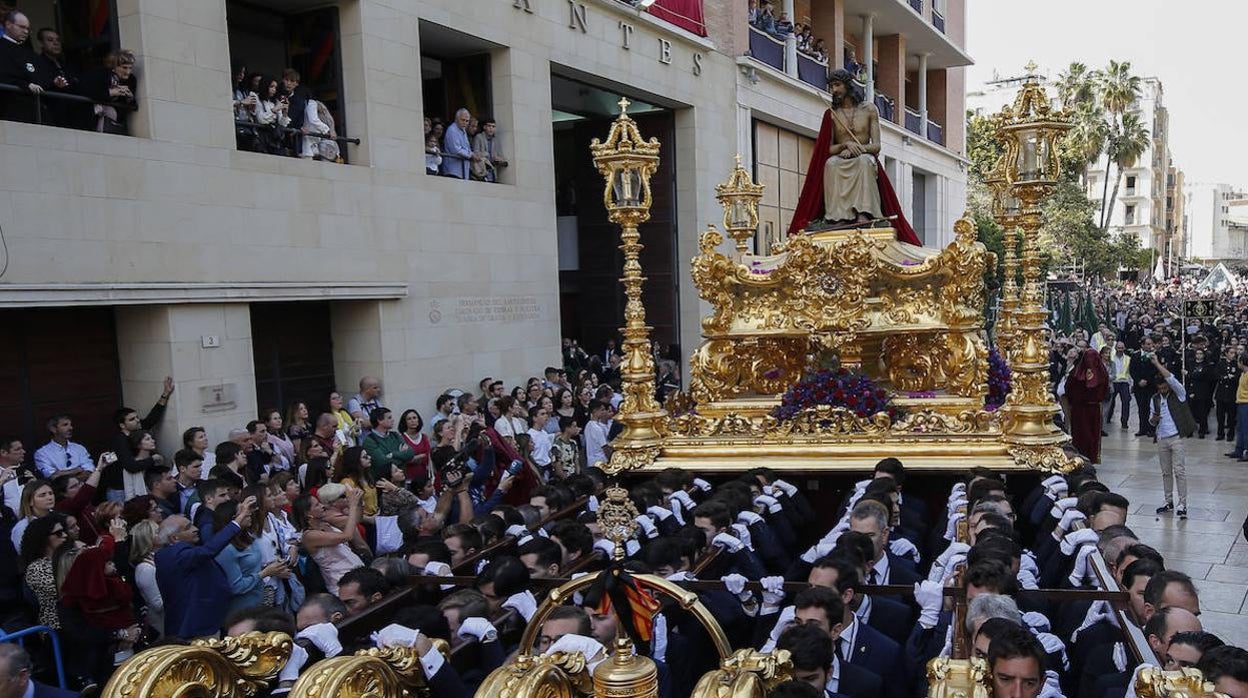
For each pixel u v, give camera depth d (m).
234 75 12.71
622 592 3.46
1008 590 5.13
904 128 32.78
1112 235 72.56
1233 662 3.67
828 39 28.62
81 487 8.09
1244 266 108.56
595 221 22.73
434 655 4.03
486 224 15.64
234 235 11.53
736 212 13.29
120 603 6.83
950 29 37.38
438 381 14.68
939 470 9.38
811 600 4.84
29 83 9.56
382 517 9.16
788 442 10.09
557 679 3.42
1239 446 16.17
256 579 6.99
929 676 3.73
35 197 9.46
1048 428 9.48
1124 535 6.09
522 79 16.45
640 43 19.56
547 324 17.06
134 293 10.27
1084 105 59.22
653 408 10.65
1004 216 12.27
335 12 13.43
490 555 6.87
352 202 13.16
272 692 3.96
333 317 13.95
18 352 10.16
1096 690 4.79
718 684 3.29
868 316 10.87
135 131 10.67
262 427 10.54
